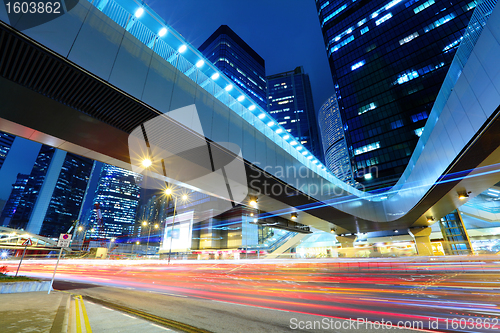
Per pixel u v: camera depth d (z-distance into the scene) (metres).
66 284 15.31
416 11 77.19
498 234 49.03
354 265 26.94
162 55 12.47
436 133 17.30
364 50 85.56
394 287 13.19
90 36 9.37
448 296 10.20
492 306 8.05
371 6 88.94
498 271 20.45
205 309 7.95
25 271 27.62
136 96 10.41
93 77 9.20
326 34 100.38
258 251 43.94
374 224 38.72
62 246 10.92
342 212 29.47
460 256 25.91
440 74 66.94
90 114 10.37
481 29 10.91
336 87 89.50
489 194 51.22
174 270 28.16
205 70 14.74
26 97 9.04
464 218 53.09
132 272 26.30
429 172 19.98
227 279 18.50
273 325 6.10
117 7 10.83
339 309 7.88
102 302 9.12
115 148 13.24
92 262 40.06
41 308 7.04
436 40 70.50
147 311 7.60
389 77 76.56
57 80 8.94
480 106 11.20
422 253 40.44
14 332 4.66
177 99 12.34
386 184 67.12
